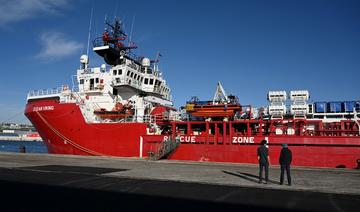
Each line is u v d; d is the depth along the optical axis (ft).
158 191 37.96
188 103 94.12
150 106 108.78
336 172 63.36
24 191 37.24
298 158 82.43
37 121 110.63
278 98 98.27
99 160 82.38
